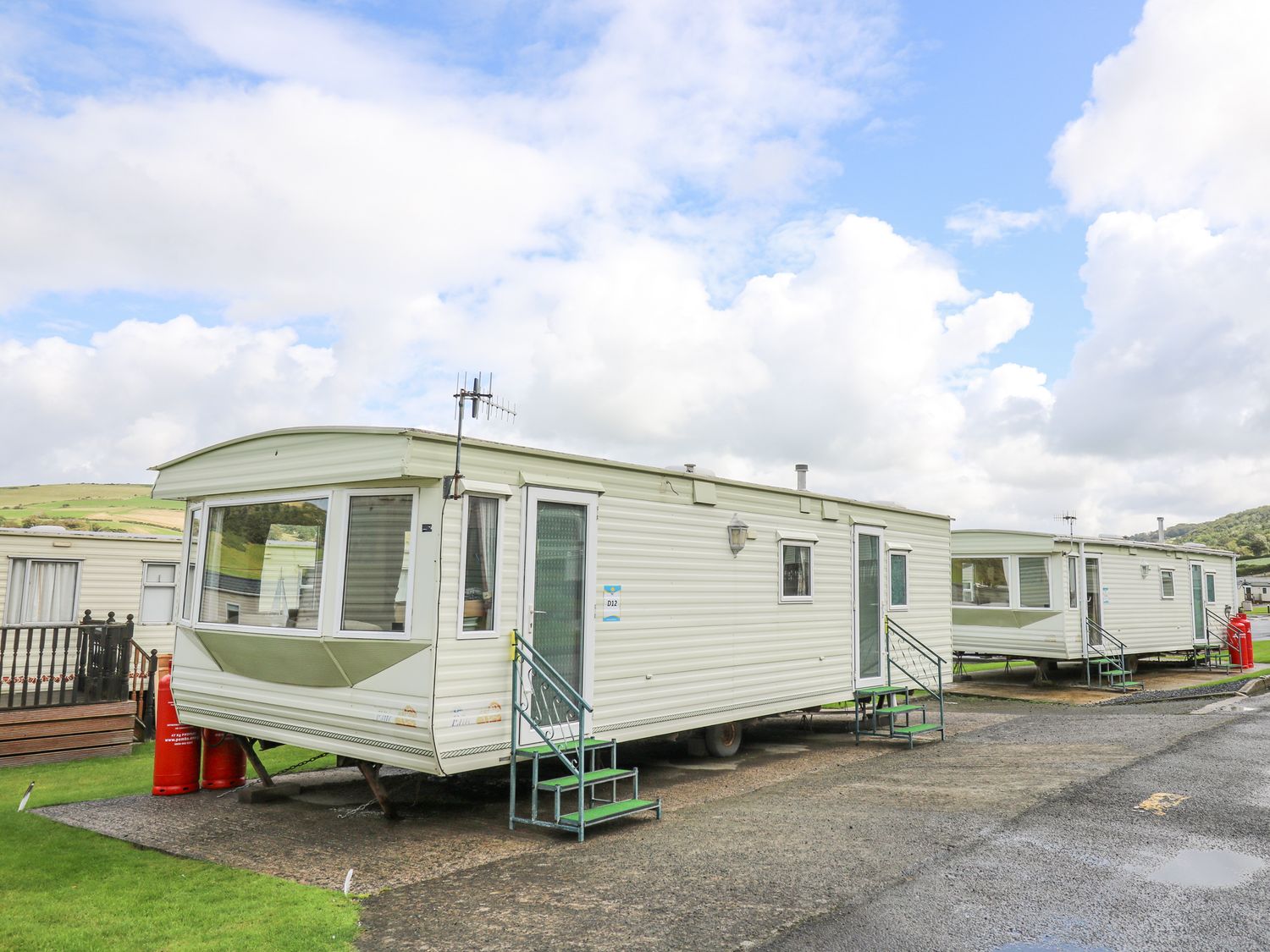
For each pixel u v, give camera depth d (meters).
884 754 9.89
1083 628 16.94
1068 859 5.69
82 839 6.75
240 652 7.45
